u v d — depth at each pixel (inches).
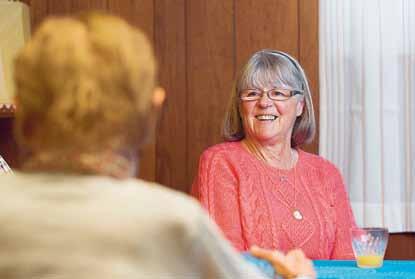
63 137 42.9
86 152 43.4
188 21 142.5
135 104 43.6
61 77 42.6
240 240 104.1
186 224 42.8
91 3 143.2
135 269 41.5
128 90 43.3
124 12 143.1
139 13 143.2
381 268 87.5
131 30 44.9
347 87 135.5
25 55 43.5
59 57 42.8
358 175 135.0
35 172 43.9
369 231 87.9
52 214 42.0
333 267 88.1
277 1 140.0
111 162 43.8
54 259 41.2
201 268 43.9
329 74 136.0
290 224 104.6
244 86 109.9
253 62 110.4
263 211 105.0
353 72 135.0
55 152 43.5
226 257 44.9
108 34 43.6
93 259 41.2
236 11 141.3
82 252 41.3
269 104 108.6
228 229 104.4
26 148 44.6
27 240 41.6
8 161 142.9
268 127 108.0
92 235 41.5
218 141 142.4
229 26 141.6
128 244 41.6
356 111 135.0
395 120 134.2
